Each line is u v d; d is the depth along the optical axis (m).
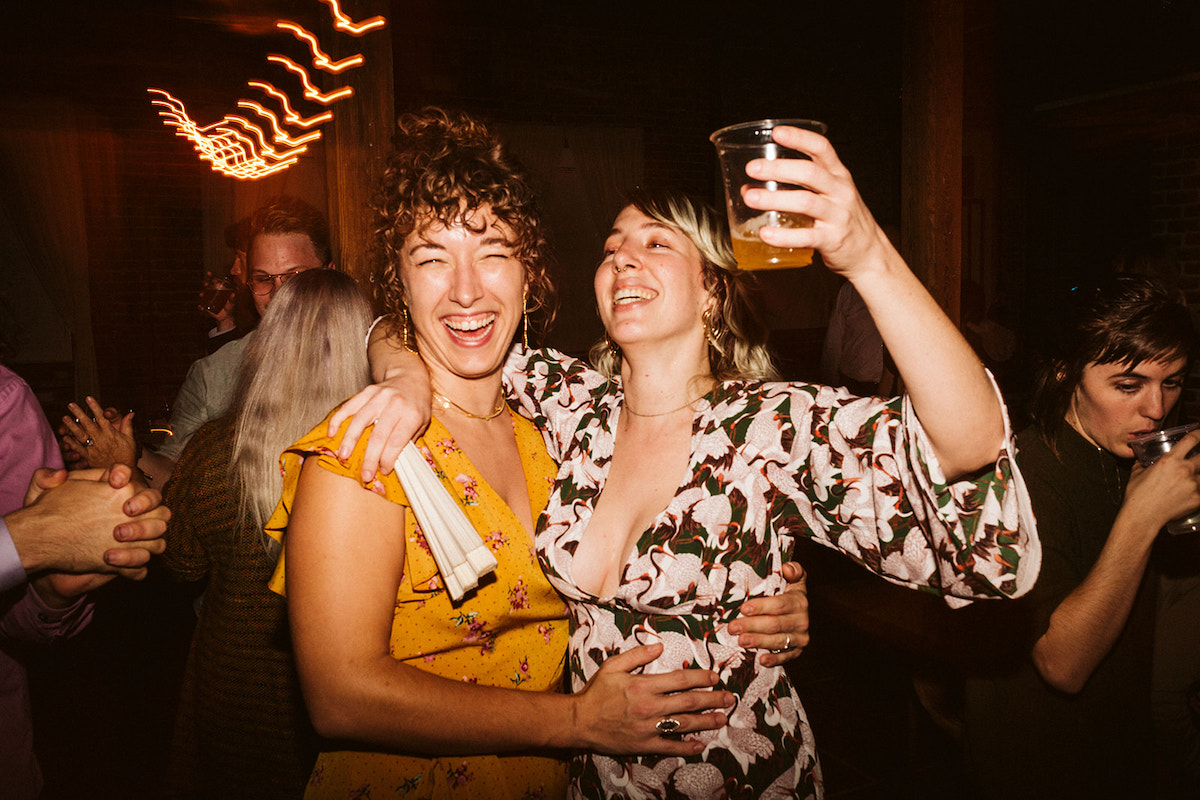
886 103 8.45
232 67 6.53
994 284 6.86
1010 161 6.71
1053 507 1.55
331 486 1.11
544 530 1.36
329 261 2.99
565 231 7.35
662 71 7.63
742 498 1.27
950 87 3.93
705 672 1.24
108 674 4.00
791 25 7.55
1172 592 1.59
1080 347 1.54
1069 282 6.27
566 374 1.61
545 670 1.38
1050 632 1.45
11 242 6.23
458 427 1.38
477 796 1.25
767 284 7.96
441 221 1.27
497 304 1.34
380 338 1.49
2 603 1.31
